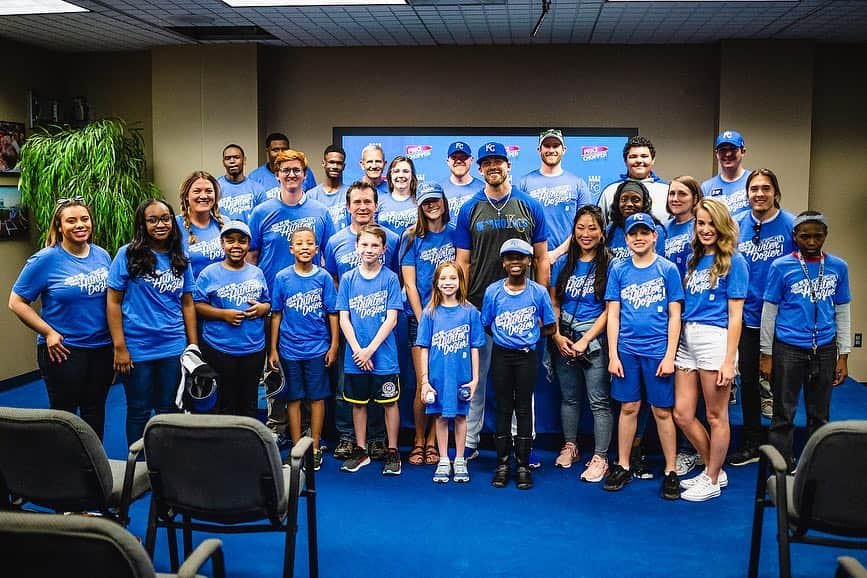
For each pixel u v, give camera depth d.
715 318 3.94
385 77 7.12
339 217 5.30
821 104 6.86
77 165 6.18
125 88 7.34
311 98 7.19
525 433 4.24
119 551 1.66
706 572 3.24
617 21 6.00
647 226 4.03
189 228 4.62
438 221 4.57
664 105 6.91
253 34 6.57
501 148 4.38
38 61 7.09
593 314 4.40
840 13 5.67
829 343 4.04
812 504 2.56
